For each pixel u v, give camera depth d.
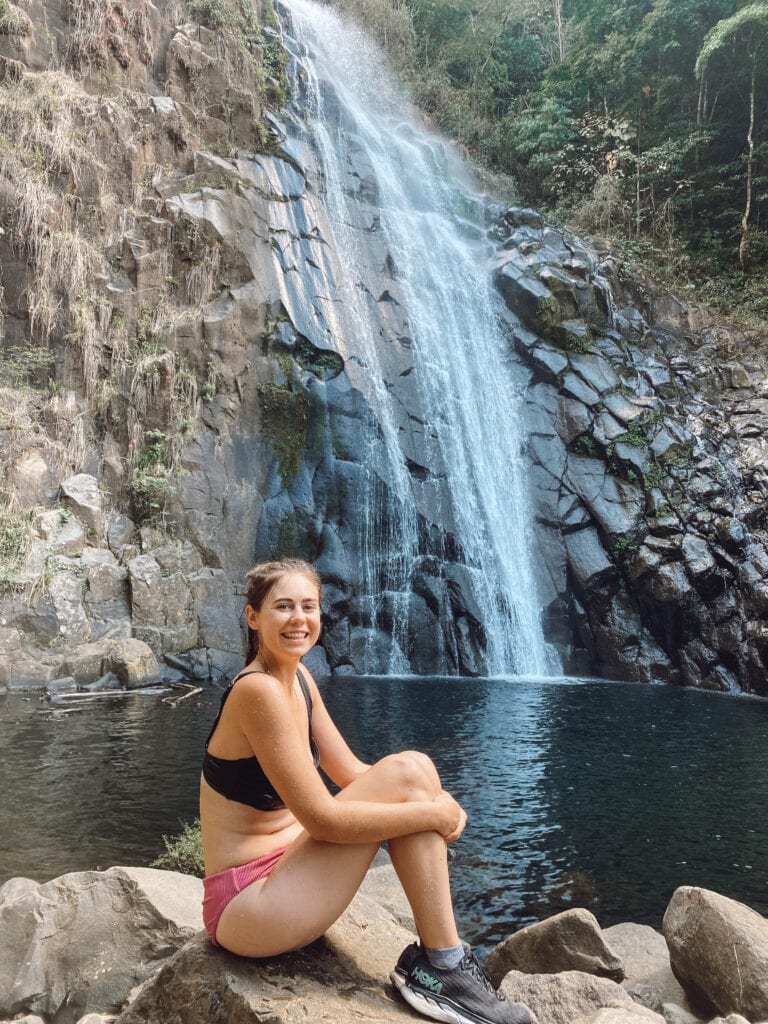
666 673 15.16
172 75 17.53
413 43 27.62
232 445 14.45
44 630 11.38
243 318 15.12
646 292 20.89
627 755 8.47
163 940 3.55
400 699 11.55
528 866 5.48
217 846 2.46
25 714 9.47
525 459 17.34
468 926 4.62
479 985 2.34
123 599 12.36
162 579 12.64
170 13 18.25
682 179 24.92
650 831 6.17
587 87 26.88
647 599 15.48
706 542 15.39
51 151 14.76
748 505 15.74
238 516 14.11
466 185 24.48
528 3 29.55
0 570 11.35
